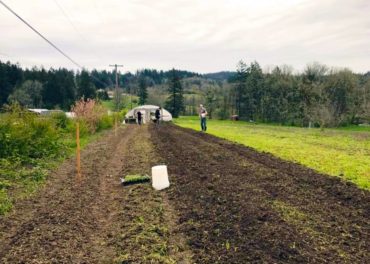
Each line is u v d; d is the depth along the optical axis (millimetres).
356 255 6094
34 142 16391
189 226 7570
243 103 87875
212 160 15734
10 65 91188
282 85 74750
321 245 6508
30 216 8484
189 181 11672
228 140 25172
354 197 9578
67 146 19906
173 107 99750
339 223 7645
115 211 8906
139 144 23031
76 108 30469
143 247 6629
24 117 17656
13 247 6688
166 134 30984
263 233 7047
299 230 7219
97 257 6375
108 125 39156
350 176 12445
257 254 6141
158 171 10922
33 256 6320
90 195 10406
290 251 6234
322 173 12906
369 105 53781
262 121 80188
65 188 11211
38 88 86062
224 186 10789
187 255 6328
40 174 12688
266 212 8273
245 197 9578
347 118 61438
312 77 71875
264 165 14461
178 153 18125
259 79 82188
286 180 11609
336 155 17516
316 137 29234
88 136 27891
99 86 144125
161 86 144000
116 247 6715
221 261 5965
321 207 8750
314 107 57000
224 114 89938
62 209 8914
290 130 41062
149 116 68625
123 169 14219
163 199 9875
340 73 64562
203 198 9586
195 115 107438
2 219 8242
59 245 6797
